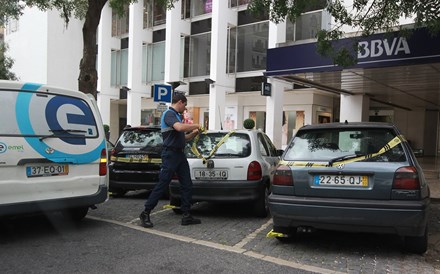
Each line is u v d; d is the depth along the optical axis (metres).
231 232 6.04
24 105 5.32
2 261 4.57
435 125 24.14
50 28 27.38
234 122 22.03
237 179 6.69
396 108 23.97
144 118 27.64
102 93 26.50
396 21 8.35
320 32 8.58
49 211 5.43
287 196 5.04
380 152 4.82
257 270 4.43
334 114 21.72
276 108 17.30
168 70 22.16
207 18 22.11
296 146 5.32
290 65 11.37
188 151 7.00
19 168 5.19
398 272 4.45
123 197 9.36
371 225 4.62
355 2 8.35
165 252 4.99
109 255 4.84
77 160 5.77
